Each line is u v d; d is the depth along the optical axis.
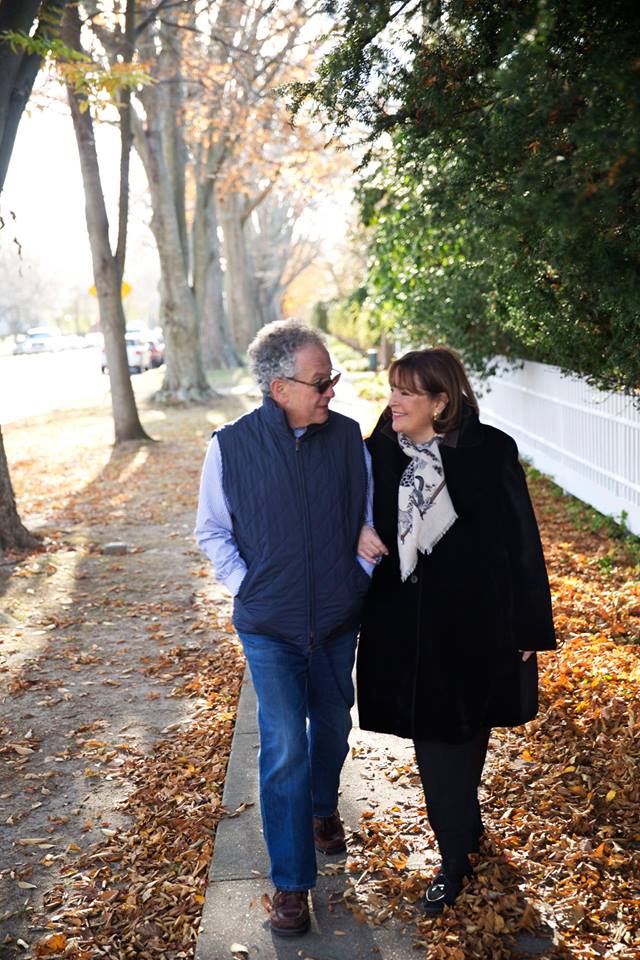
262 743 3.14
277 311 62.22
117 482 13.77
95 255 17.12
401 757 4.28
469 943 2.90
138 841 3.80
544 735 4.36
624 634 5.75
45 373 46.53
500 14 3.15
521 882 3.20
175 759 4.57
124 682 5.77
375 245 13.52
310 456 3.06
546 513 9.57
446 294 11.52
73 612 7.34
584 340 7.33
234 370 37.16
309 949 2.96
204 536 3.15
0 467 9.23
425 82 3.52
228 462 3.07
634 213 2.90
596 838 3.46
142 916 3.27
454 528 3.00
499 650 3.02
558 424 10.46
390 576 3.13
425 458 3.01
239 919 3.14
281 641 3.13
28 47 7.62
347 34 3.52
